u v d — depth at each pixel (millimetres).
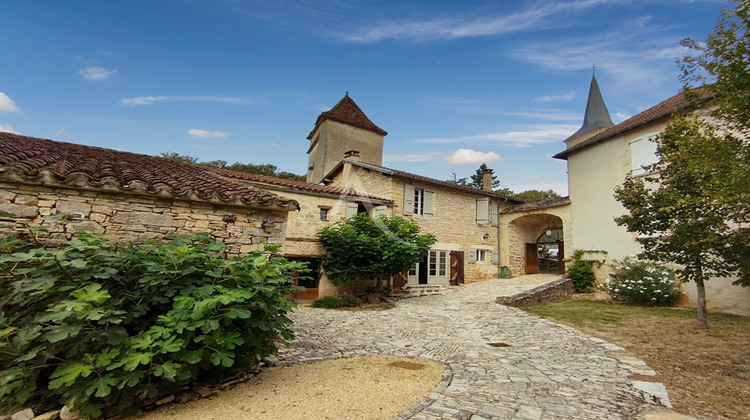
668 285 8906
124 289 3100
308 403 3117
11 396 2654
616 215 11016
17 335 2553
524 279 14523
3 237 3254
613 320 7309
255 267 3527
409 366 4363
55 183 3494
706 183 4730
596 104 21922
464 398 3240
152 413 2857
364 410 2975
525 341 5785
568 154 13008
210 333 3061
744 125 3803
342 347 5332
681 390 3496
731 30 3561
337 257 10117
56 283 2865
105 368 2619
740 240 4574
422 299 11086
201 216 4344
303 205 10594
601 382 3736
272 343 3975
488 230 15609
